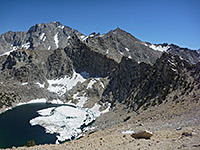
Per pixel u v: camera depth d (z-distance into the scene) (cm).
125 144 2169
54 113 11956
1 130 8862
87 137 3619
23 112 12744
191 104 4984
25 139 7788
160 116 5141
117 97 13175
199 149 1407
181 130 2539
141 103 8488
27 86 18512
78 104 15638
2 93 15200
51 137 8119
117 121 8138
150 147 1831
